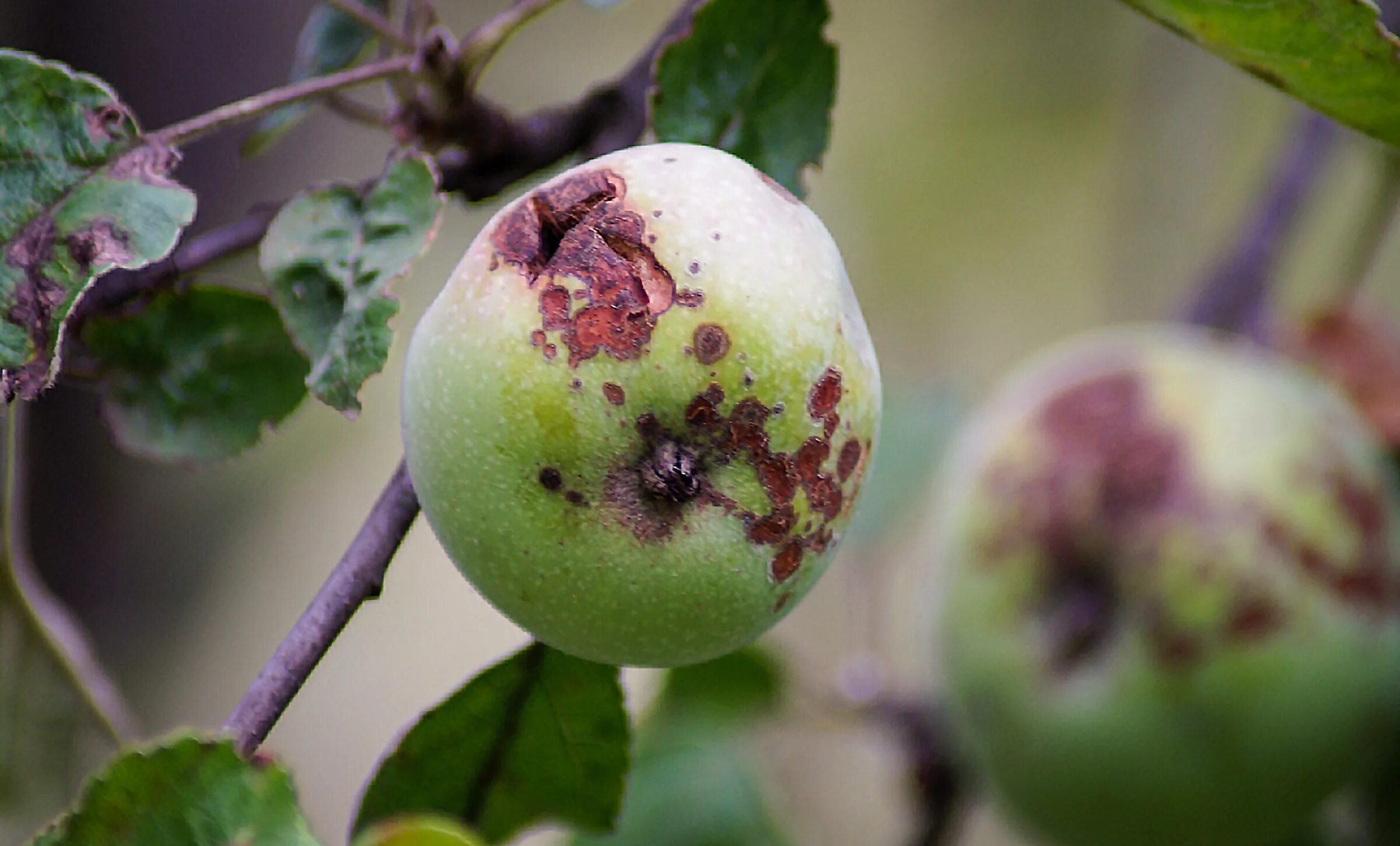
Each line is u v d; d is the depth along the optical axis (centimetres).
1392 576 71
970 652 77
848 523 55
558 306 53
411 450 54
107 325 61
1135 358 78
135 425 62
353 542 54
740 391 53
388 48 62
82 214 55
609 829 59
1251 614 70
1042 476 75
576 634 55
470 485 54
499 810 59
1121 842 74
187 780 53
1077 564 74
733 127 59
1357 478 72
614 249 54
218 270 63
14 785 65
